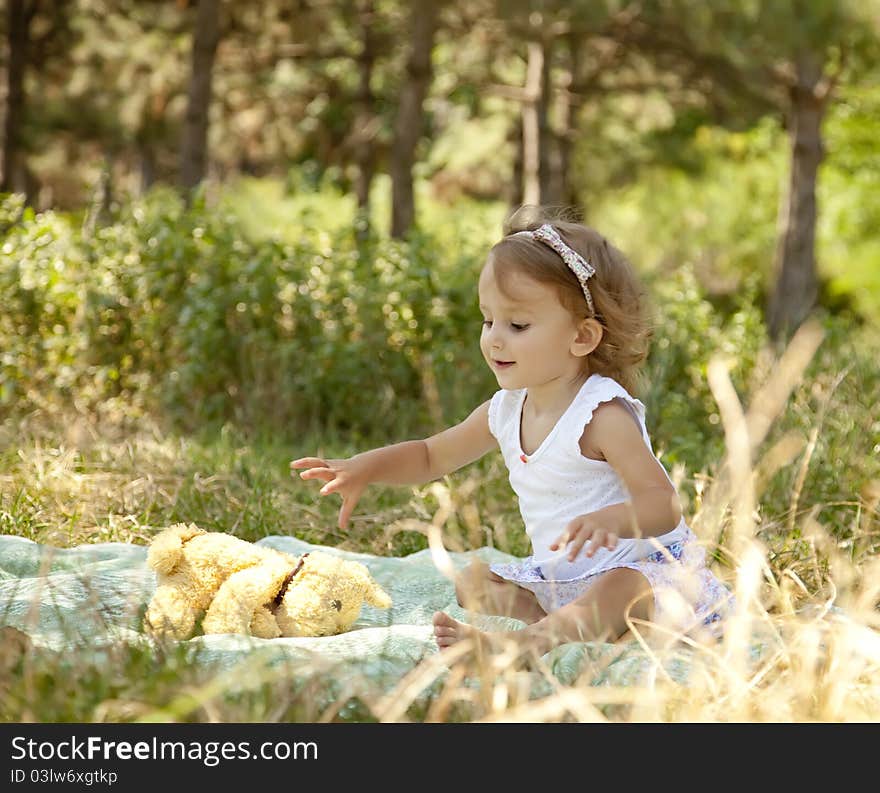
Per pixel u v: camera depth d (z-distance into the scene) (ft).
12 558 18.56
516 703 11.72
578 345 16.42
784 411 24.14
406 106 70.79
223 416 35.55
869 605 14.74
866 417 24.79
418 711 12.00
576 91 91.25
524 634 14.26
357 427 36.19
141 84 104.06
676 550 15.92
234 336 36.32
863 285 105.09
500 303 16.29
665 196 113.50
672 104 96.22
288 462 29.22
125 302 36.73
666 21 70.13
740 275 111.86
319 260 38.78
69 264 37.17
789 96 72.54
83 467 25.22
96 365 36.35
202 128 68.28
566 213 18.79
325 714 11.28
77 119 107.65
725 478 18.63
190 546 15.58
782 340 33.88
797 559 19.03
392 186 71.05
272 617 15.33
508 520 24.08
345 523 17.54
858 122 109.91
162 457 26.99
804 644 12.49
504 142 111.34
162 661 12.30
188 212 39.83
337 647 14.44
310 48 89.04
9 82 85.92
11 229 38.09
